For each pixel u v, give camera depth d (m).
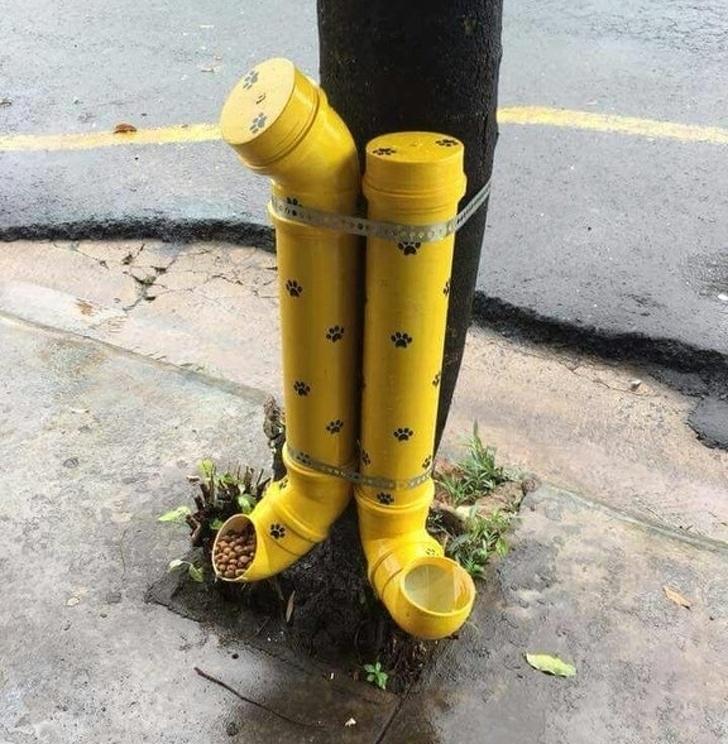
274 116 1.27
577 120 4.49
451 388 1.85
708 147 4.25
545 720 1.84
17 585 2.08
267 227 3.60
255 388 2.76
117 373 2.77
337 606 1.88
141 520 2.25
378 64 1.38
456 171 1.33
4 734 1.79
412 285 1.40
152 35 5.51
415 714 1.84
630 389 2.92
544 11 5.75
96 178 3.93
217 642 1.97
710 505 2.47
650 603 2.08
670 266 3.40
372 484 1.67
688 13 5.71
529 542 2.21
